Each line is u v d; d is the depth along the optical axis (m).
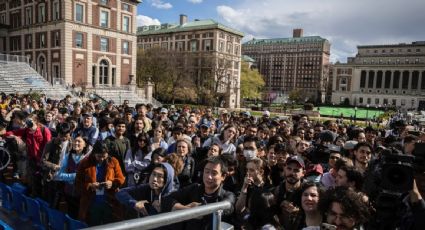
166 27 94.44
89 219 5.59
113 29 49.44
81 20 45.38
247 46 178.88
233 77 83.81
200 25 82.56
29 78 36.38
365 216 2.89
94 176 5.58
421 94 111.12
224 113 15.06
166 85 63.38
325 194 3.12
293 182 4.12
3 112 11.24
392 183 3.14
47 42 46.06
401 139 9.49
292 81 164.25
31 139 7.50
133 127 8.43
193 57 69.69
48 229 5.50
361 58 124.38
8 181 8.26
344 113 72.94
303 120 12.65
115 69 50.34
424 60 111.88
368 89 122.25
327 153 6.48
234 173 5.34
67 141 6.74
